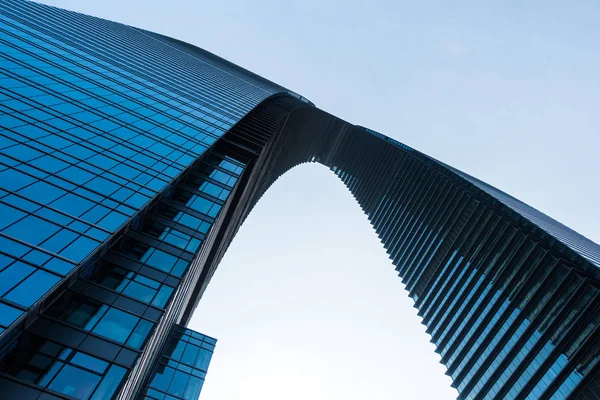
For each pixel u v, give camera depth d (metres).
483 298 93.12
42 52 52.19
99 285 24.64
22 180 25.08
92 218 25.23
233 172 50.75
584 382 63.62
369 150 190.00
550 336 73.19
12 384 17.52
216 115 64.38
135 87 57.53
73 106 40.09
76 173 29.00
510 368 77.00
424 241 126.56
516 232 94.94
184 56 119.25
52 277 19.64
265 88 149.12
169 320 35.47
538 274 83.50
